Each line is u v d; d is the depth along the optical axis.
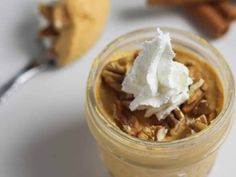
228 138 0.19
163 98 0.16
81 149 0.19
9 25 0.22
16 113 0.20
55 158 0.19
